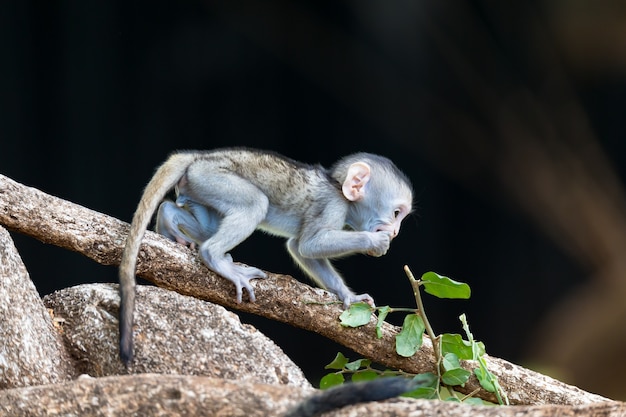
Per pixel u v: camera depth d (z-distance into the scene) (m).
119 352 6.29
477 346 7.02
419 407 4.79
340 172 7.89
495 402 7.20
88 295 6.60
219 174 7.30
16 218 6.94
